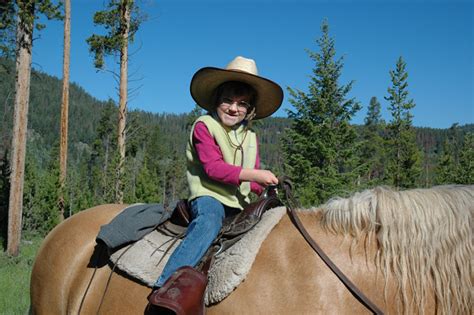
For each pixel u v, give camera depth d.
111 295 2.89
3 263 12.27
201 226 2.67
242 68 2.97
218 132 2.89
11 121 16.91
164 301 2.39
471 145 35.00
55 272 3.39
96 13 16.66
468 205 2.41
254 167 3.03
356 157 19.52
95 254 3.22
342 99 20.08
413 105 28.39
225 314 2.40
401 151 28.22
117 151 15.30
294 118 20.23
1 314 6.63
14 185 14.55
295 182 18.58
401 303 2.31
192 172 2.94
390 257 2.37
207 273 2.54
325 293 2.32
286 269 2.42
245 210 2.76
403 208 2.43
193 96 3.17
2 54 14.85
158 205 3.26
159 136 69.81
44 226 21.09
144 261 2.81
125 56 17.08
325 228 2.57
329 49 20.16
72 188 27.81
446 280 2.29
